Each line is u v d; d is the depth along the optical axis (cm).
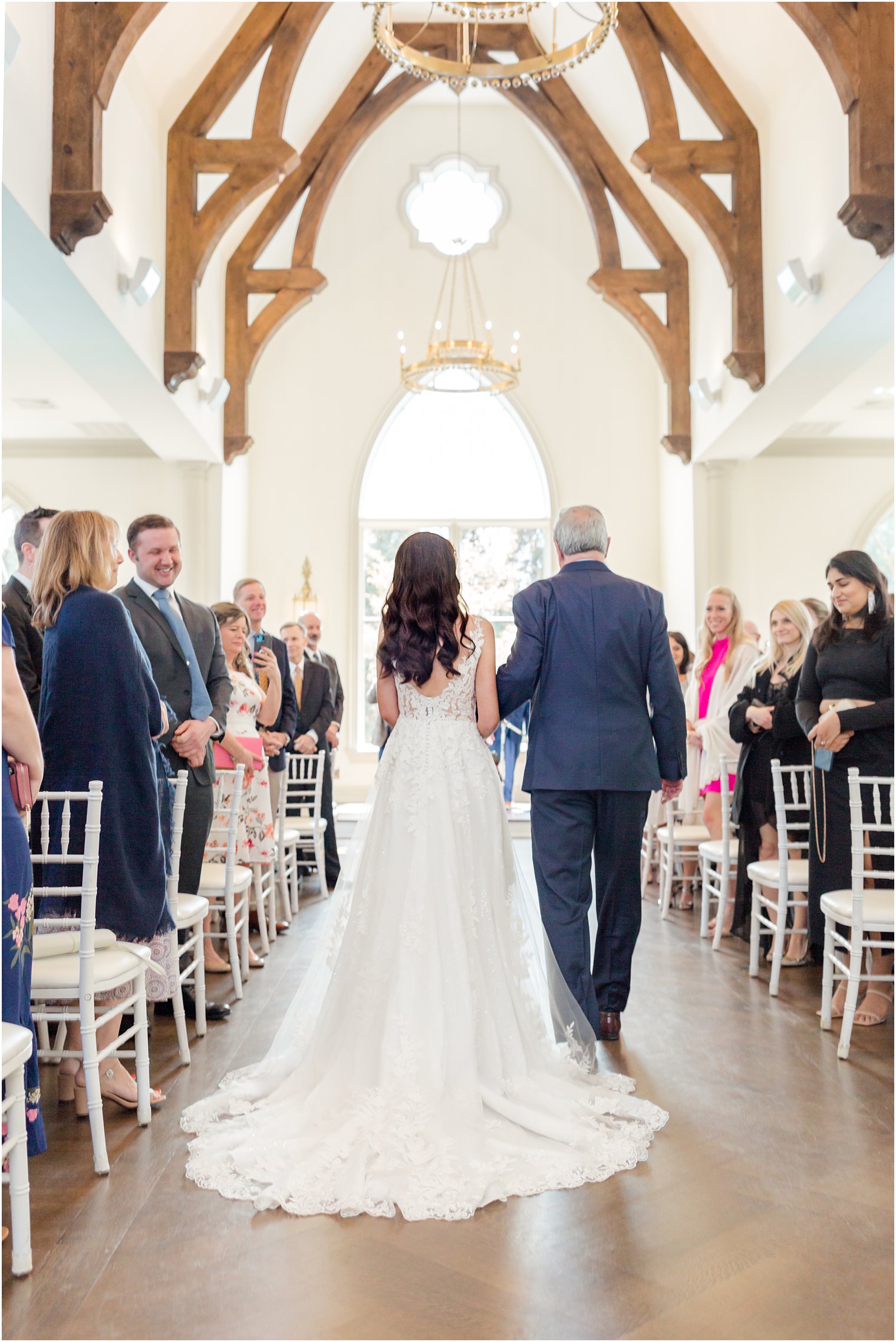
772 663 475
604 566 349
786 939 490
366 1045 263
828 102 650
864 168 563
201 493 1034
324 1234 211
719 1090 299
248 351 1023
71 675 279
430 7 965
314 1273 196
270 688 532
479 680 298
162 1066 323
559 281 1198
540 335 1196
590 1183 236
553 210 1200
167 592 386
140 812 283
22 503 1095
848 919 334
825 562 1087
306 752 657
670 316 1016
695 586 1023
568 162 993
